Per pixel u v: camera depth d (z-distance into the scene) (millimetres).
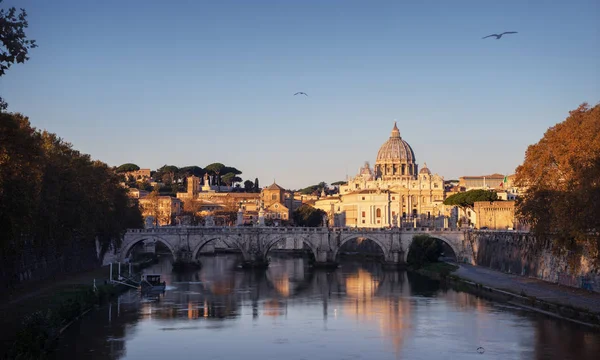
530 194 140625
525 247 165250
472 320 114312
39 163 110062
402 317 119562
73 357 90750
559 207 117750
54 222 128125
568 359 87938
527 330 104312
